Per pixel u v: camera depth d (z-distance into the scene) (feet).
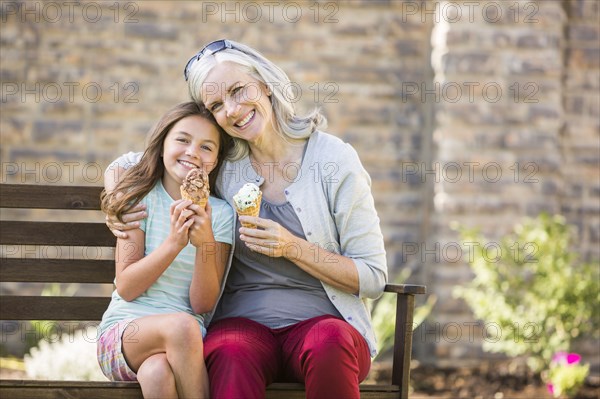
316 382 11.18
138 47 24.43
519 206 23.89
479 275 22.33
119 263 12.28
